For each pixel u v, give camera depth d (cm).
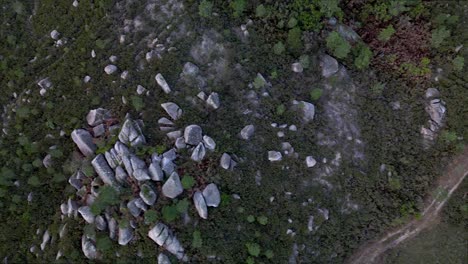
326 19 4609
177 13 4319
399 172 4694
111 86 4234
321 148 4441
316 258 4444
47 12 4859
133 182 3803
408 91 4834
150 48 4228
